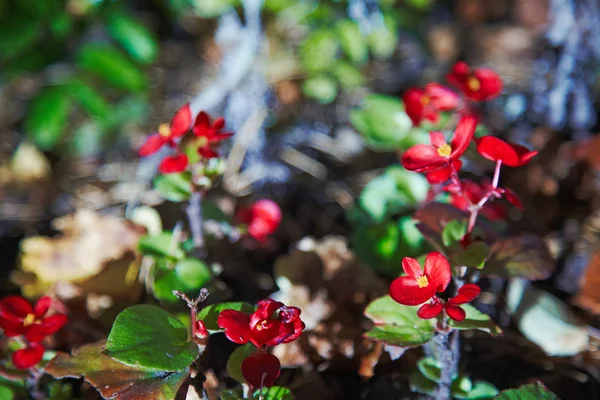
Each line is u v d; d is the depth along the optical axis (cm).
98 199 81
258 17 79
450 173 53
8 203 81
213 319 52
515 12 115
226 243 66
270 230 64
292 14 87
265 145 84
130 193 80
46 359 56
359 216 68
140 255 65
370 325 61
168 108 96
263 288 68
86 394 58
